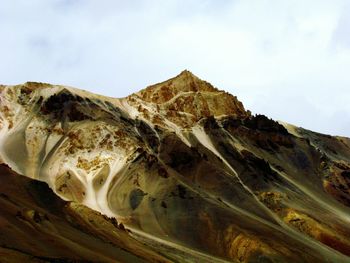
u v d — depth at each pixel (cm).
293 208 14375
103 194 14075
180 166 15812
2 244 4859
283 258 10525
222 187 14700
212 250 11025
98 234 7694
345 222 14475
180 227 11806
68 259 5188
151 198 13250
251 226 11888
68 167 15525
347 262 11225
